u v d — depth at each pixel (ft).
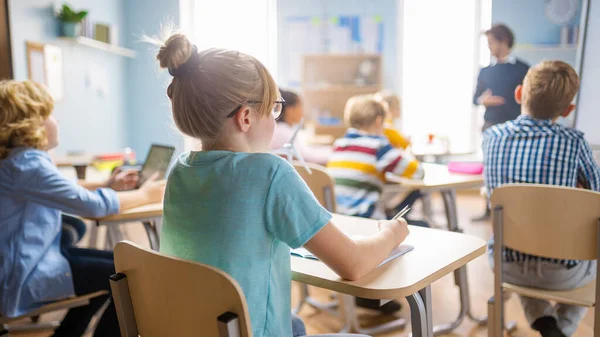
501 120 13.66
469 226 13.67
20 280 5.07
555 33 16.47
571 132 5.55
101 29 14.38
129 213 5.80
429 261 3.71
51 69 12.35
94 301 5.59
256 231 3.05
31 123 5.29
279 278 3.21
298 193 3.06
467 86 19.02
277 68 19.84
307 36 19.65
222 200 3.07
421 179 7.95
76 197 5.35
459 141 19.31
